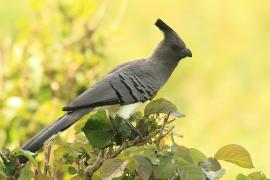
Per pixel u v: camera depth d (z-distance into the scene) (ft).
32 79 40.86
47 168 23.02
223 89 68.59
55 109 39.52
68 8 43.75
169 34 31.76
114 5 82.99
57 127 25.91
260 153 58.03
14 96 40.63
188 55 31.76
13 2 81.10
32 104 40.27
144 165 21.06
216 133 61.62
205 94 68.18
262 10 83.41
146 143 23.26
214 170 22.40
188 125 62.69
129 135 23.12
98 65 42.06
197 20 82.69
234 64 74.38
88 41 43.11
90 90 27.73
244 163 22.54
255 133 61.98
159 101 23.72
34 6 44.04
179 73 71.82
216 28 81.56
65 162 23.02
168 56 31.58
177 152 21.34
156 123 23.72
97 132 22.58
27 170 21.52
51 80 41.29
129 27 79.61
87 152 23.02
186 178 21.07
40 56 41.55
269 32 80.69
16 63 41.50
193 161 21.38
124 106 28.71
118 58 71.05
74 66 41.42
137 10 82.99
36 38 42.83
